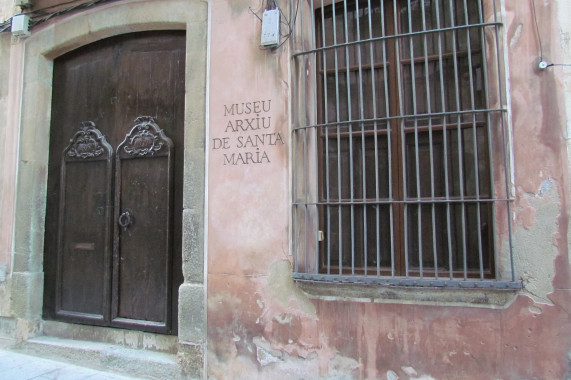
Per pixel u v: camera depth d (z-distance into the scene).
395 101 3.27
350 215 3.33
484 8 3.00
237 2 3.68
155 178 4.13
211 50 3.74
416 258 3.17
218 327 3.52
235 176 3.56
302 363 3.25
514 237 2.81
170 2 3.95
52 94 4.73
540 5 2.85
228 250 3.54
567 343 2.67
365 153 3.33
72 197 4.51
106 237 4.28
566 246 2.71
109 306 4.21
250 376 3.39
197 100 3.74
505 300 2.80
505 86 2.88
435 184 3.14
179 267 3.96
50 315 4.48
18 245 4.46
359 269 3.24
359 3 3.45
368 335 3.09
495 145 2.91
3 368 3.97
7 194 4.57
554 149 2.77
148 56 4.28
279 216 3.39
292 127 3.41
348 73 3.22
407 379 2.98
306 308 3.27
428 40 3.24
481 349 2.83
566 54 2.79
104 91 4.46
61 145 4.62
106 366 3.95
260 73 3.54
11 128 4.62
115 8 4.20
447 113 2.93
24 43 4.67
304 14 3.48
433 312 2.95
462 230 3.00
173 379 3.63
